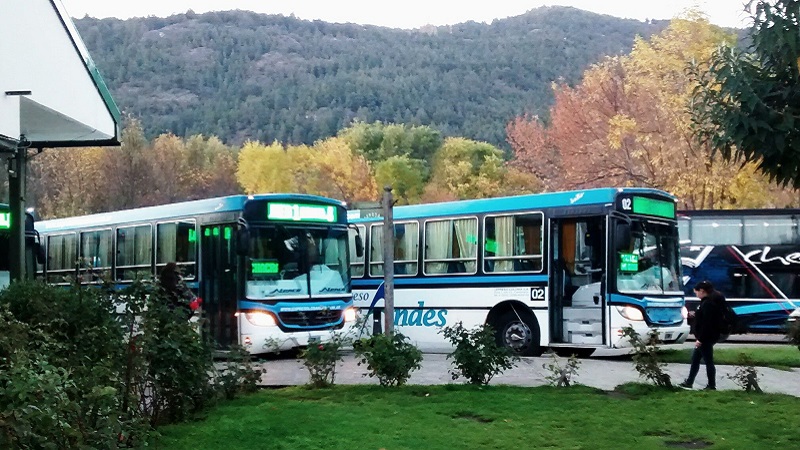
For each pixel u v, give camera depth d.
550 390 13.26
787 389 14.75
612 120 39.06
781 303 28.09
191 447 9.30
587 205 18.97
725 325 14.17
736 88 7.73
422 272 21.70
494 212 20.50
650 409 11.70
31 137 17.03
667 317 19.12
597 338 18.62
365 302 22.98
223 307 19.06
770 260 28.38
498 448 9.39
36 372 6.37
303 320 19.00
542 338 19.31
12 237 17.39
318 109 158.38
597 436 9.98
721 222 29.09
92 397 6.64
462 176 85.56
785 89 7.70
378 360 13.71
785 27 7.44
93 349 9.88
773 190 34.81
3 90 12.86
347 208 20.58
